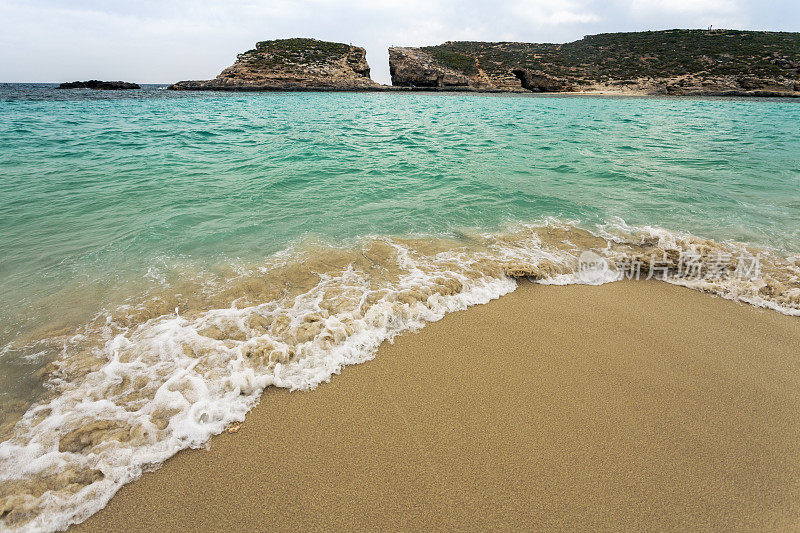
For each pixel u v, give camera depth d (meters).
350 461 2.25
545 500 2.05
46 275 4.09
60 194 6.54
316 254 4.69
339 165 9.12
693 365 3.06
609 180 7.95
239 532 1.90
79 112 20.14
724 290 4.12
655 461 2.26
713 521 1.96
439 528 1.92
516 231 5.52
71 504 2.00
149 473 2.16
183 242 4.92
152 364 2.88
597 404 2.67
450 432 2.44
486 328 3.50
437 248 4.95
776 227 5.64
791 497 2.08
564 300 3.98
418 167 9.02
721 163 9.47
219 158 9.71
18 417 2.45
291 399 2.68
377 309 3.54
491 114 23.39
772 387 2.85
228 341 3.12
